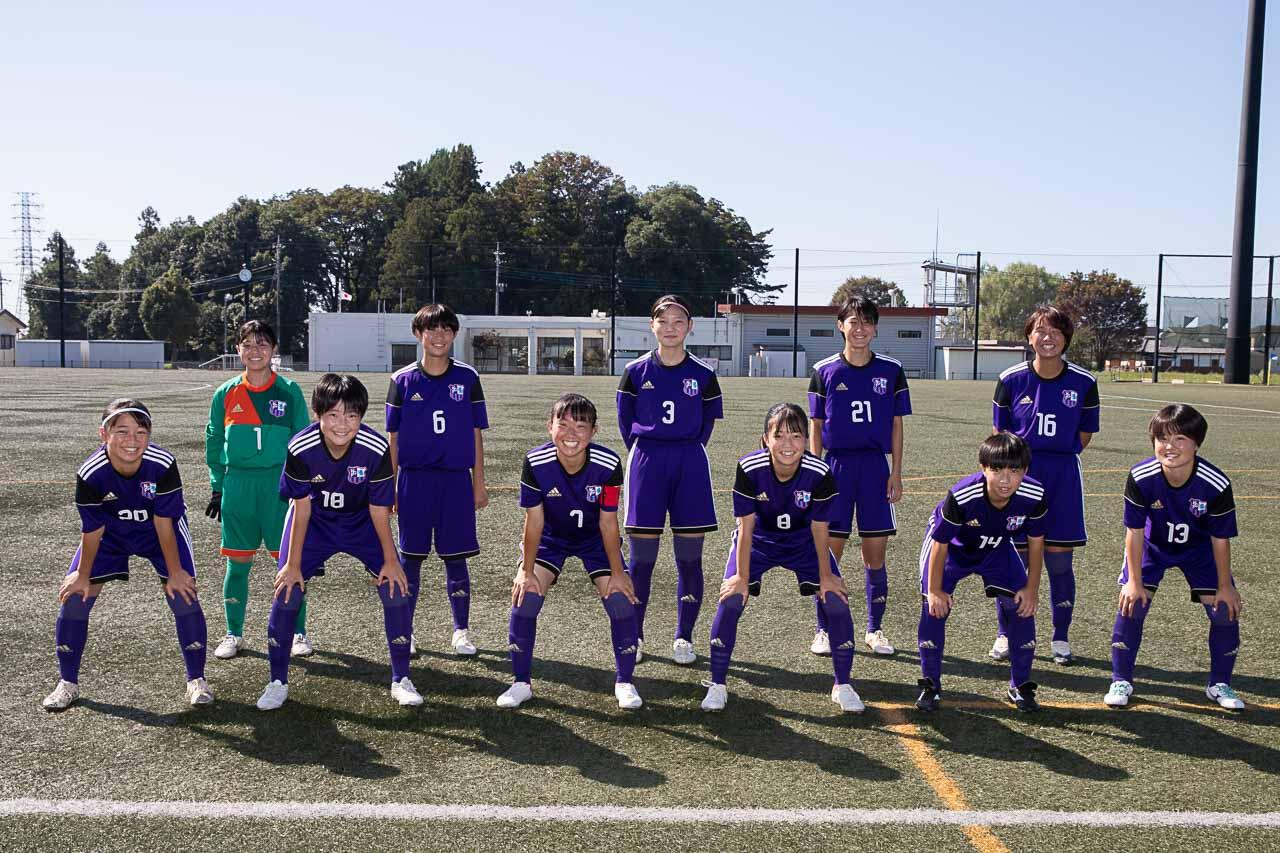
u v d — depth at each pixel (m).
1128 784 3.19
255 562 6.15
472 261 69.31
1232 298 33.25
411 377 4.45
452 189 74.81
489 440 12.68
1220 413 19.00
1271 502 8.71
